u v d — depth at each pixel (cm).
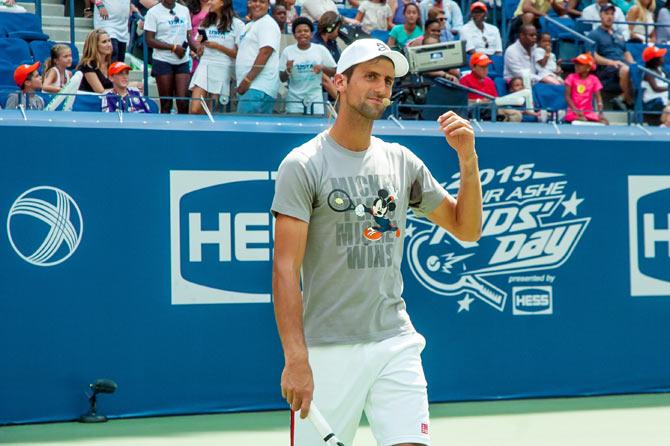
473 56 1902
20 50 1900
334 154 675
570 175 1538
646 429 1305
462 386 1482
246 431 1280
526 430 1300
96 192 1352
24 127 1329
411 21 2144
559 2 2522
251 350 1403
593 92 2052
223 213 1397
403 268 1459
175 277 1376
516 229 1510
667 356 1567
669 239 1574
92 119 1362
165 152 1378
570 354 1527
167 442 1217
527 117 1658
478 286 1491
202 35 1591
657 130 1595
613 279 1550
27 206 1327
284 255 657
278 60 1552
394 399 673
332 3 2162
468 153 690
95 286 1347
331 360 679
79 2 2245
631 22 2409
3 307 1315
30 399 1320
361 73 662
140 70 2005
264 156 1415
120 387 1352
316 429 666
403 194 694
